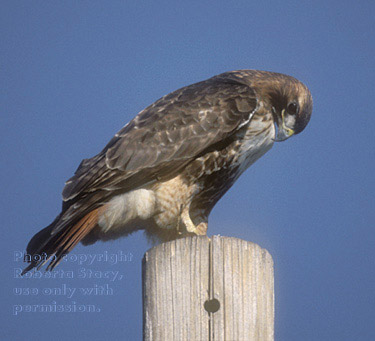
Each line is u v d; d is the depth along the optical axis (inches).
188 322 261.6
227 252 266.7
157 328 263.4
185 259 266.8
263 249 271.6
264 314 265.1
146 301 269.1
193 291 263.7
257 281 266.5
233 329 259.8
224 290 263.1
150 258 270.8
